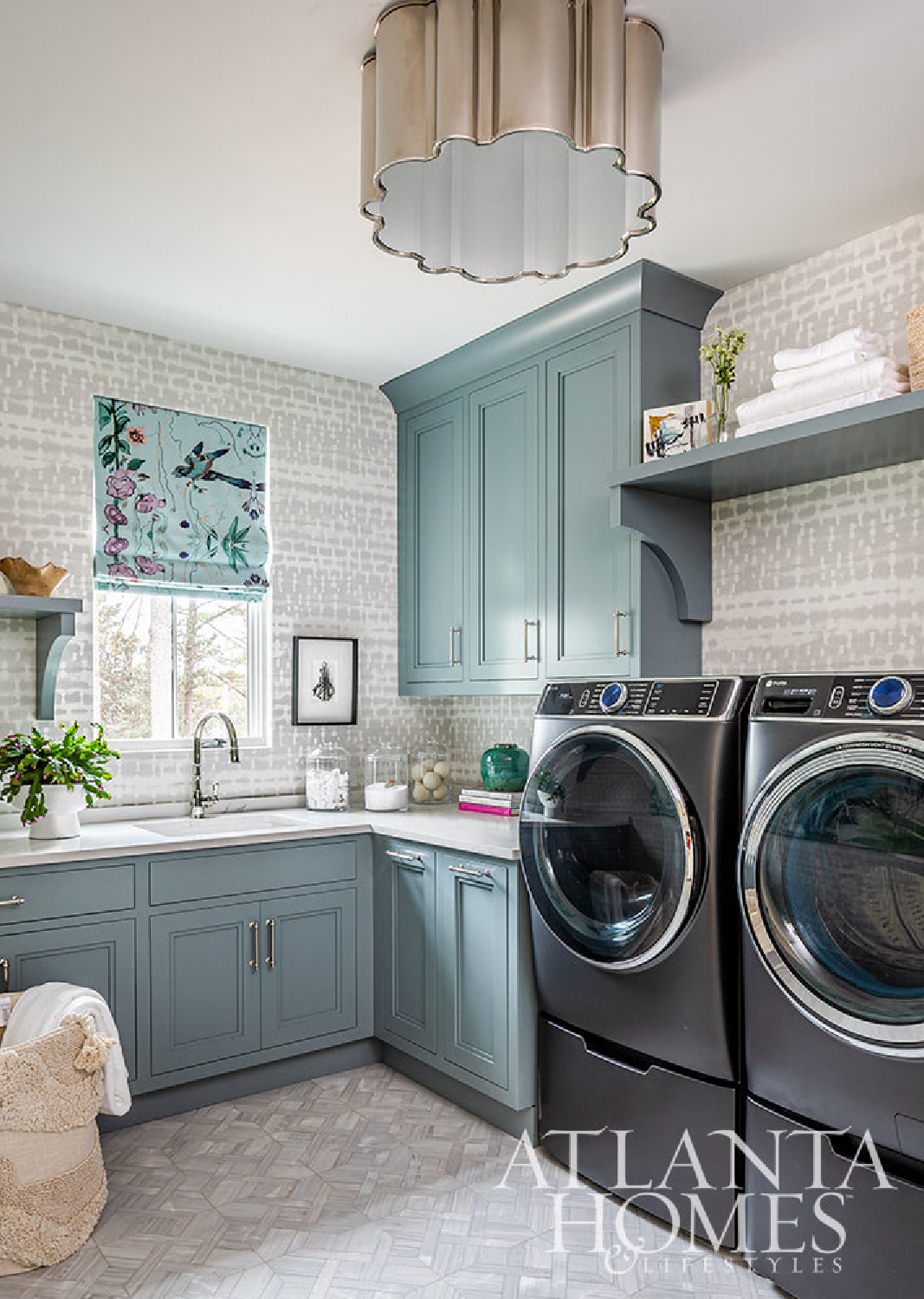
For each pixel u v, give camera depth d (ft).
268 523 12.29
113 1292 6.71
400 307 10.50
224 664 12.09
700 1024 7.18
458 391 12.10
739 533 9.82
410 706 13.47
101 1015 7.78
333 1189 8.09
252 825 10.93
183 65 6.40
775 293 9.59
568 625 10.32
